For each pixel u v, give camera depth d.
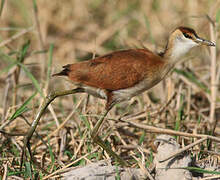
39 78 28.31
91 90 18.50
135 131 22.08
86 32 34.16
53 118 23.00
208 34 26.81
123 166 17.67
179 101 23.25
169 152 16.86
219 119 24.45
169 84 23.53
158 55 18.83
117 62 17.95
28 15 33.41
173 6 33.69
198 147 19.58
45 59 28.78
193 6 31.41
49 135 20.22
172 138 17.62
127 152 19.89
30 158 18.06
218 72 24.53
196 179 16.72
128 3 36.12
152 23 32.78
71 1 35.19
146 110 22.20
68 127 20.70
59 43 32.97
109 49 31.62
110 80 17.95
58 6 34.69
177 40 19.14
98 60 18.12
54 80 26.88
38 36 27.80
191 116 24.09
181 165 16.72
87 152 19.38
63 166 17.89
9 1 34.31
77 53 32.91
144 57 18.23
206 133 21.48
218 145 20.59
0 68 29.48
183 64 26.05
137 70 17.97
